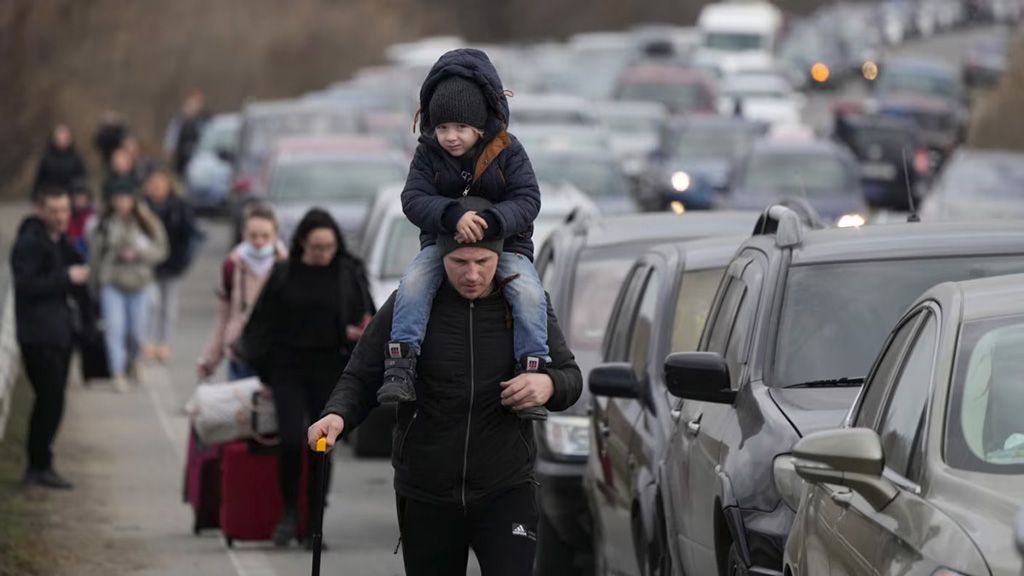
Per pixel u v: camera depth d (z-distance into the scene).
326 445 18.38
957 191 75.25
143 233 55.34
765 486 19.09
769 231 23.77
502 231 17.84
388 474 41.75
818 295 21.28
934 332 16.09
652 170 97.50
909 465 15.20
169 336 67.94
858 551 15.28
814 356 20.73
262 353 32.16
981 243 21.70
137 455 44.19
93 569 31.06
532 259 18.69
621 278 33.31
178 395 54.31
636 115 122.56
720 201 75.44
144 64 155.38
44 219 39.84
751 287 22.23
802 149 76.75
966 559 13.13
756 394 20.45
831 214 71.88
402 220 48.06
